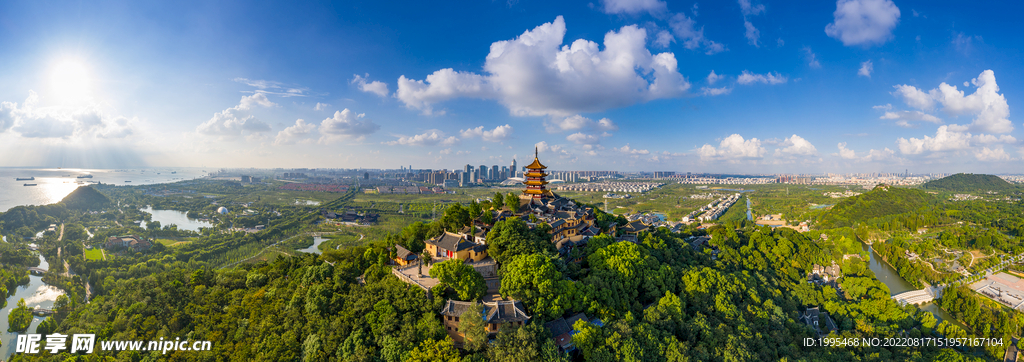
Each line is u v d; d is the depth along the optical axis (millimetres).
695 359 102562
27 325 155250
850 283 179500
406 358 91125
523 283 103625
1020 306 183375
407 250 136250
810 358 119125
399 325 99625
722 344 111375
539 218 164125
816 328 144125
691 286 135625
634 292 125750
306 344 103000
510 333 91625
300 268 142375
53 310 166625
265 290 136750
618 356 94938
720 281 139000
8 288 192625
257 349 106500
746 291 143625
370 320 102250
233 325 118062
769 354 114625
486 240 132000
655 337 103250
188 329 119375
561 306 103625
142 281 152250
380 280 119188
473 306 95812
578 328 97812
